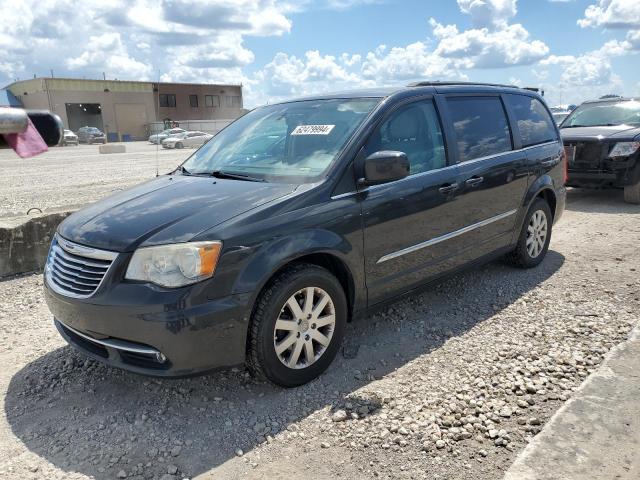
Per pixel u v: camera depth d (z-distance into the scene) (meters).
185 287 2.83
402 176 3.46
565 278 5.18
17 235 5.68
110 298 2.89
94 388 3.43
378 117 3.82
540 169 5.28
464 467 2.57
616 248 6.15
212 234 2.92
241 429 2.94
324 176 3.47
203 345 2.89
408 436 2.82
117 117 60.50
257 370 3.17
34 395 3.37
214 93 67.88
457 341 3.90
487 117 4.82
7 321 4.54
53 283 3.27
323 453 2.71
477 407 3.04
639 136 8.26
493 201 4.68
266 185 3.50
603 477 2.39
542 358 3.59
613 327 4.03
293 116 4.21
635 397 2.98
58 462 2.72
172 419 3.06
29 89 58.09
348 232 3.45
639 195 8.49
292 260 3.22
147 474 2.61
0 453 2.80
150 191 3.71
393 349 3.82
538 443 2.62
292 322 3.22
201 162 4.30
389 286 3.84
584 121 9.90
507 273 5.36
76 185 15.18
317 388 3.32
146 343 2.87
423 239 4.02
